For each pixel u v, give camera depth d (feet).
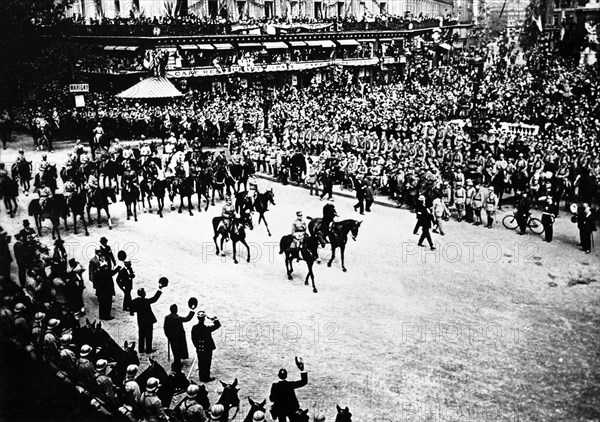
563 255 88.63
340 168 131.44
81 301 67.41
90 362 46.65
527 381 55.01
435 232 100.27
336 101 203.10
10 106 154.30
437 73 272.31
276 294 75.25
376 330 65.67
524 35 322.14
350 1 309.01
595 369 56.95
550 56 277.64
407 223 105.29
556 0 295.28
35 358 44.78
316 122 165.17
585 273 81.20
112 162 118.52
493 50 363.97
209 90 210.79
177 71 193.88
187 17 220.84
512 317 68.33
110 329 65.31
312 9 288.10
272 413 46.11
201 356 55.01
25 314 52.90
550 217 93.66
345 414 43.24
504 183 113.39
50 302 60.95
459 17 446.60
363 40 272.10
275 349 61.62
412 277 80.69
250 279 80.02
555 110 166.81
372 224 104.78
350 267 84.64
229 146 157.48
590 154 112.88
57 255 72.33
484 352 60.64
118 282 67.36
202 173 111.45
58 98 168.35
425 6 378.94
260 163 144.87
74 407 41.16
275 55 232.73
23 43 148.56
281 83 231.91
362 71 263.29
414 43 292.40
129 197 104.47
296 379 55.77
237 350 61.46
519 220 98.27
